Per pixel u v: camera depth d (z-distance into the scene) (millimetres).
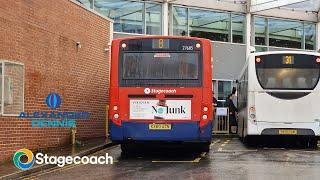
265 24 32469
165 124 14945
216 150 17922
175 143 16359
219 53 30609
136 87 15047
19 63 14219
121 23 27562
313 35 34062
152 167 13258
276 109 18422
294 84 18391
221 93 30469
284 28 33094
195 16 30109
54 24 17266
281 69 18516
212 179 11117
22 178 11484
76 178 11406
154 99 15008
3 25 13828
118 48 15227
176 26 29547
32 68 15664
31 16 15586
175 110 14961
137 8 28141
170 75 15070
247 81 18922
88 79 20266
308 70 18391
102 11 27000
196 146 16953
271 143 21125
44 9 16500
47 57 16750
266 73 18547
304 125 18312
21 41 14906
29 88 15445
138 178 11312
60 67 17766
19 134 14617
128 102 15031
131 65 15141
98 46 21203
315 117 18281
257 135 18719
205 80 15023
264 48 32312
